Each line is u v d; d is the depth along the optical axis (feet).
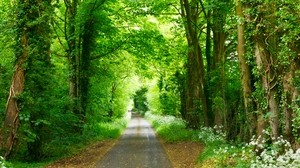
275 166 30.48
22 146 61.36
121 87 189.98
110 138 110.93
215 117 83.10
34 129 57.98
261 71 42.80
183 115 141.59
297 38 36.50
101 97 117.91
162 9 91.25
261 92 43.27
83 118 92.32
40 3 53.93
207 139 70.13
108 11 96.63
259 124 44.60
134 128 171.63
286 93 39.75
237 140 63.16
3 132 53.26
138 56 110.52
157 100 215.51
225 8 62.95
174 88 144.36
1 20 55.72
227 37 78.95
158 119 187.32
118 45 107.14
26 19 53.88
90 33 97.60
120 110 213.66
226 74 76.74
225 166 42.91
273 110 42.14
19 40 54.29
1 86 57.00
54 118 62.13
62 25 104.32
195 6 90.79
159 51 109.91
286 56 38.04
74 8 93.25
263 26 40.93
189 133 93.25
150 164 56.85
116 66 134.41
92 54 104.73
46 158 62.49
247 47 44.75
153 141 98.48
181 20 93.30
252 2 41.32
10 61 59.11
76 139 82.17
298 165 29.48
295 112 37.96
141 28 106.73
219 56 79.20
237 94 72.23
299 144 37.83
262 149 43.01
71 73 92.89
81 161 60.44
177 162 58.75
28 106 55.36
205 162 49.39
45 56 58.08
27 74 54.90
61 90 71.41
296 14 34.83
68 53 94.99
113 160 61.57
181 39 110.73
